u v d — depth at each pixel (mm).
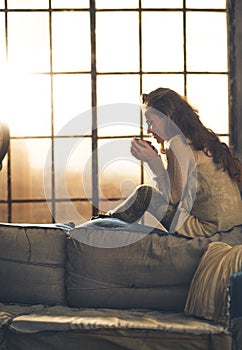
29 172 6594
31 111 6578
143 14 6551
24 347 3818
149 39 6562
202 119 6590
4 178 6574
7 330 3854
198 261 3986
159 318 3855
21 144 6582
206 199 4121
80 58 6570
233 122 6555
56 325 3777
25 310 4090
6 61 6547
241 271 3637
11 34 6551
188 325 3703
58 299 4176
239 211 4156
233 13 6535
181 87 6590
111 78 6574
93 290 4082
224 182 4129
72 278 4125
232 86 6559
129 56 6570
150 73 6574
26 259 4199
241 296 3570
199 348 3678
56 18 6547
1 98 6531
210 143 4152
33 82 6562
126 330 3729
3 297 4203
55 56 6570
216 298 3732
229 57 6562
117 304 4062
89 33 6555
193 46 6578
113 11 6547
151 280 4027
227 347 3645
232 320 3602
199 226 4109
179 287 4000
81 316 3895
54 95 6582
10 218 6582
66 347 3773
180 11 6559
